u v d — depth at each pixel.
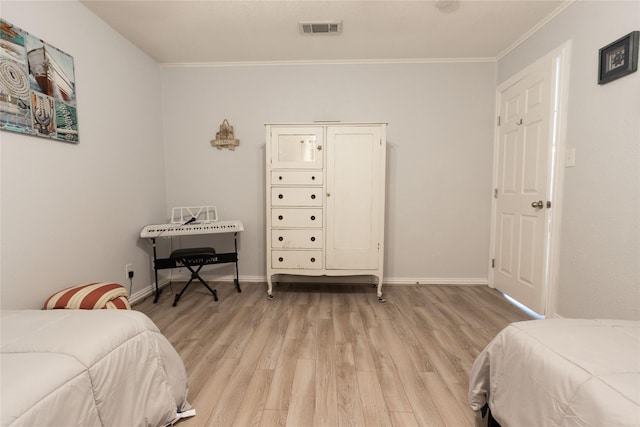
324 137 2.68
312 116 3.15
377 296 2.88
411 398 1.46
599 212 1.85
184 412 1.34
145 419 1.12
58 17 1.92
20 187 1.70
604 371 0.82
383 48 2.83
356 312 2.51
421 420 1.32
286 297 2.86
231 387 1.54
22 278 1.71
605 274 1.81
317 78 3.12
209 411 1.37
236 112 3.19
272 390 1.52
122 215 2.56
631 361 0.86
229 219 3.28
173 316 2.42
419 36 2.60
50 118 1.86
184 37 2.60
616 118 1.74
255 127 3.19
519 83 2.65
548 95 2.27
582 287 1.98
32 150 1.76
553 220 2.22
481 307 2.61
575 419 0.77
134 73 2.73
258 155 3.21
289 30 2.49
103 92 2.34
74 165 2.07
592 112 1.90
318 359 1.79
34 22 1.76
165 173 3.25
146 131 2.92
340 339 2.04
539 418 0.89
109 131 2.41
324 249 2.77
